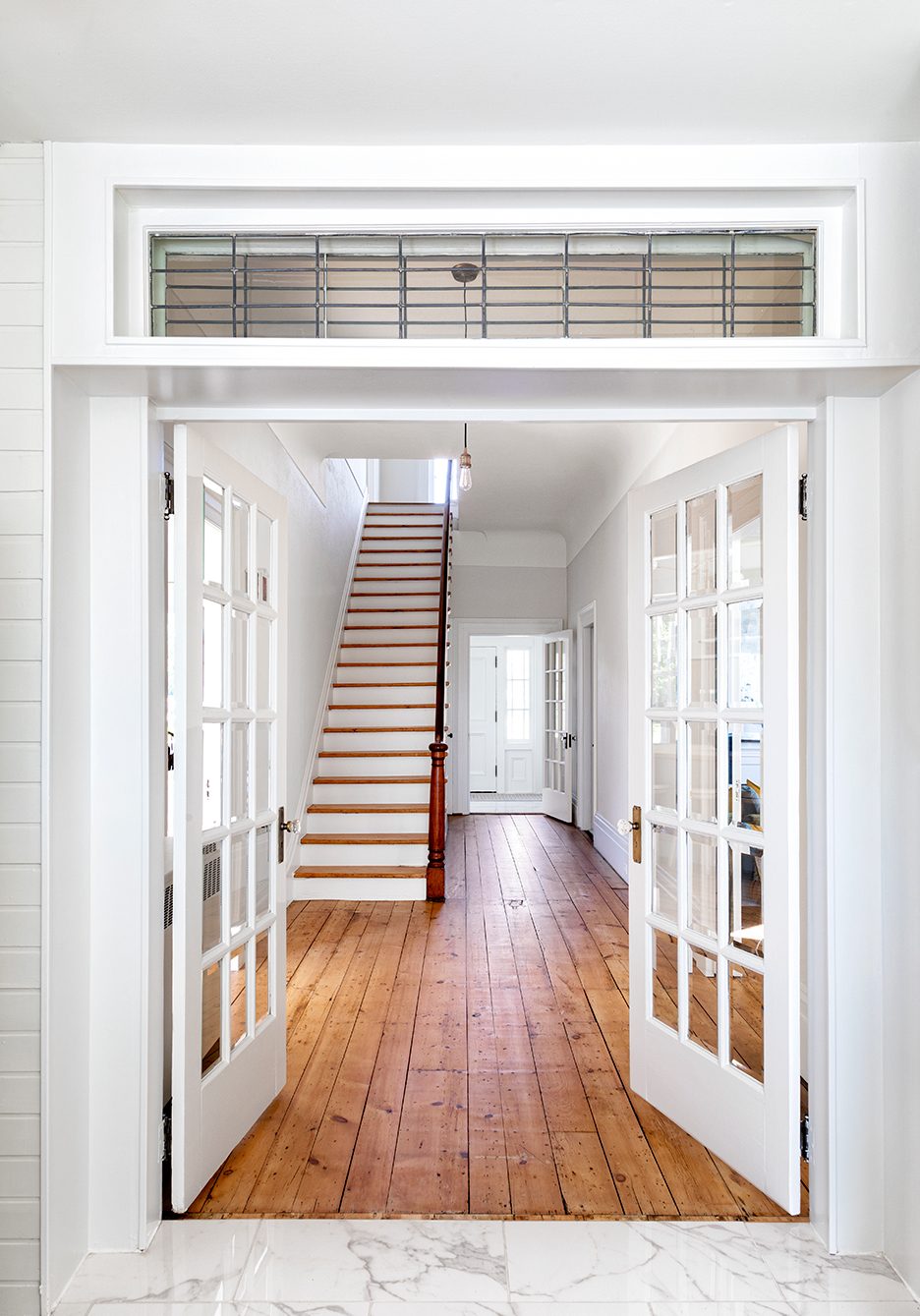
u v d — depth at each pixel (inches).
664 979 117.9
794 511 95.4
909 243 85.7
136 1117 90.8
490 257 90.7
